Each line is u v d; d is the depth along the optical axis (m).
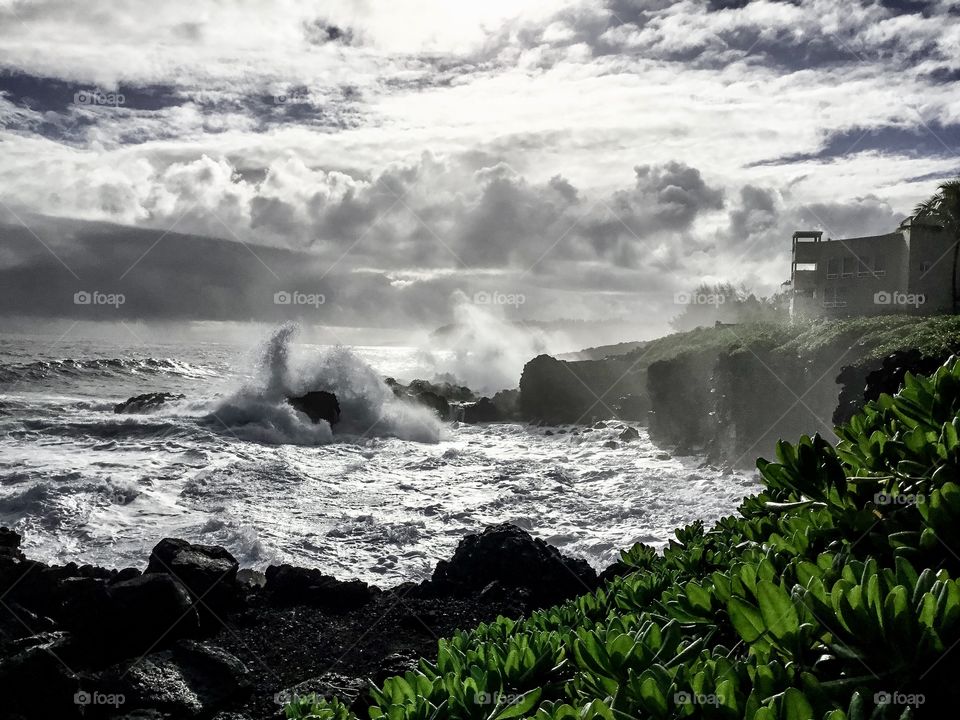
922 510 1.99
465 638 2.88
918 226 39.75
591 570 10.97
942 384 2.64
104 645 7.90
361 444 35.22
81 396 48.16
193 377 60.69
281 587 10.23
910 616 1.51
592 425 45.16
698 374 35.75
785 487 2.80
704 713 1.49
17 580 8.98
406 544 17.33
